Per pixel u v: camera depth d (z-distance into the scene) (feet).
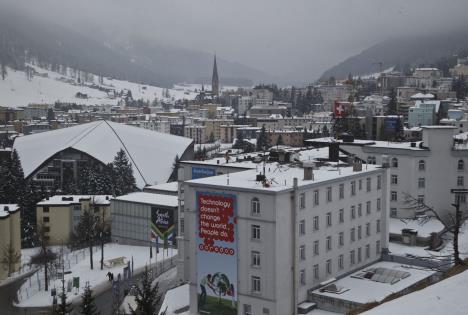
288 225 249.55
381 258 312.29
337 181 275.80
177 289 310.45
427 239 328.70
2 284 374.02
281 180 267.80
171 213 444.14
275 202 241.76
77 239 474.90
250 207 249.75
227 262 258.98
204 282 267.18
